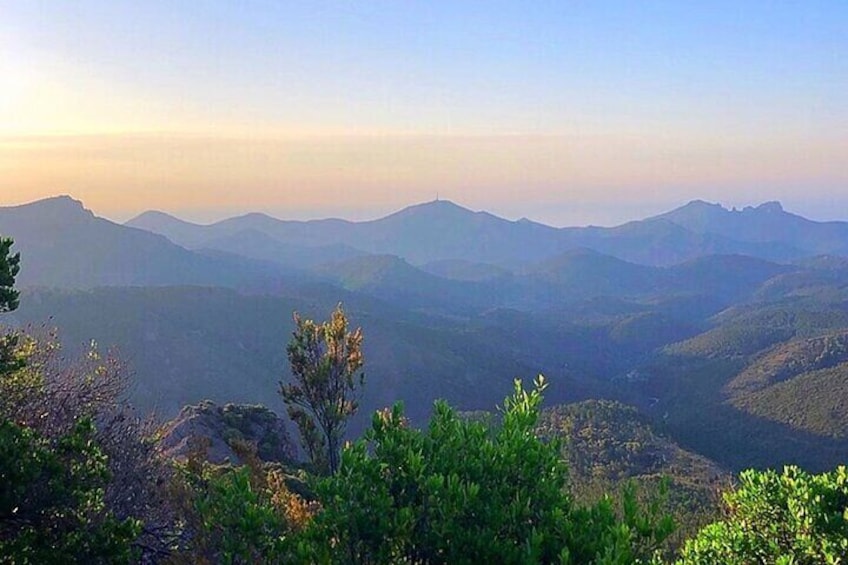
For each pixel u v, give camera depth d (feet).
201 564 24.49
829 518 25.81
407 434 20.02
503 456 18.97
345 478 18.49
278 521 19.61
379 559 17.28
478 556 16.62
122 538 22.88
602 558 15.48
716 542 28.55
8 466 21.68
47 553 21.39
